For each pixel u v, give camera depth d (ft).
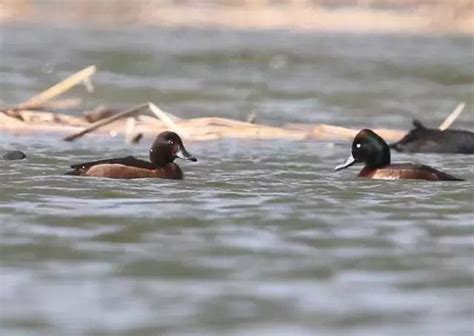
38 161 68.08
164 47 166.81
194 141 78.33
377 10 213.87
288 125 88.53
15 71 131.75
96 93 115.55
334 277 41.29
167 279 40.88
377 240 46.93
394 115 103.71
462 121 101.81
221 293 39.27
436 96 119.03
